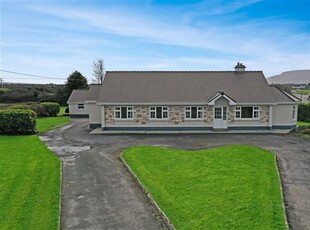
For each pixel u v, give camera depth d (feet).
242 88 104.99
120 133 94.53
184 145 73.92
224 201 34.96
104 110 98.94
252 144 74.64
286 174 47.70
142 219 32.53
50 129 104.99
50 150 68.18
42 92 237.04
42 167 51.67
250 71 113.70
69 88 210.18
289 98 101.81
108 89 103.86
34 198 37.45
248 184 40.47
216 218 30.89
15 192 39.19
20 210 33.76
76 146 73.26
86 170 51.52
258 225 29.14
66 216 33.37
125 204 36.63
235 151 61.36
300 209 34.09
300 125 108.99
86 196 39.34
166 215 32.30
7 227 29.68
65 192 40.81
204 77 110.83
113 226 31.01
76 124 121.60
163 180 43.78
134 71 113.29
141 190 41.39
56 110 159.53
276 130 98.94
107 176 48.03
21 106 132.36
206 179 43.21
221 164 51.13
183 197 36.81
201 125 99.40
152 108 99.04
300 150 66.54
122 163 56.13
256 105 98.58
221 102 98.17
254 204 33.76
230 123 99.40
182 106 98.63
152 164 53.06
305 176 46.60
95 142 78.89
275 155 60.08
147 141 80.07
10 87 266.36
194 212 32.55
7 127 90.68
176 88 104.73
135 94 101.60
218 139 82.89
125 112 99.30
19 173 47.65
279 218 30.63
